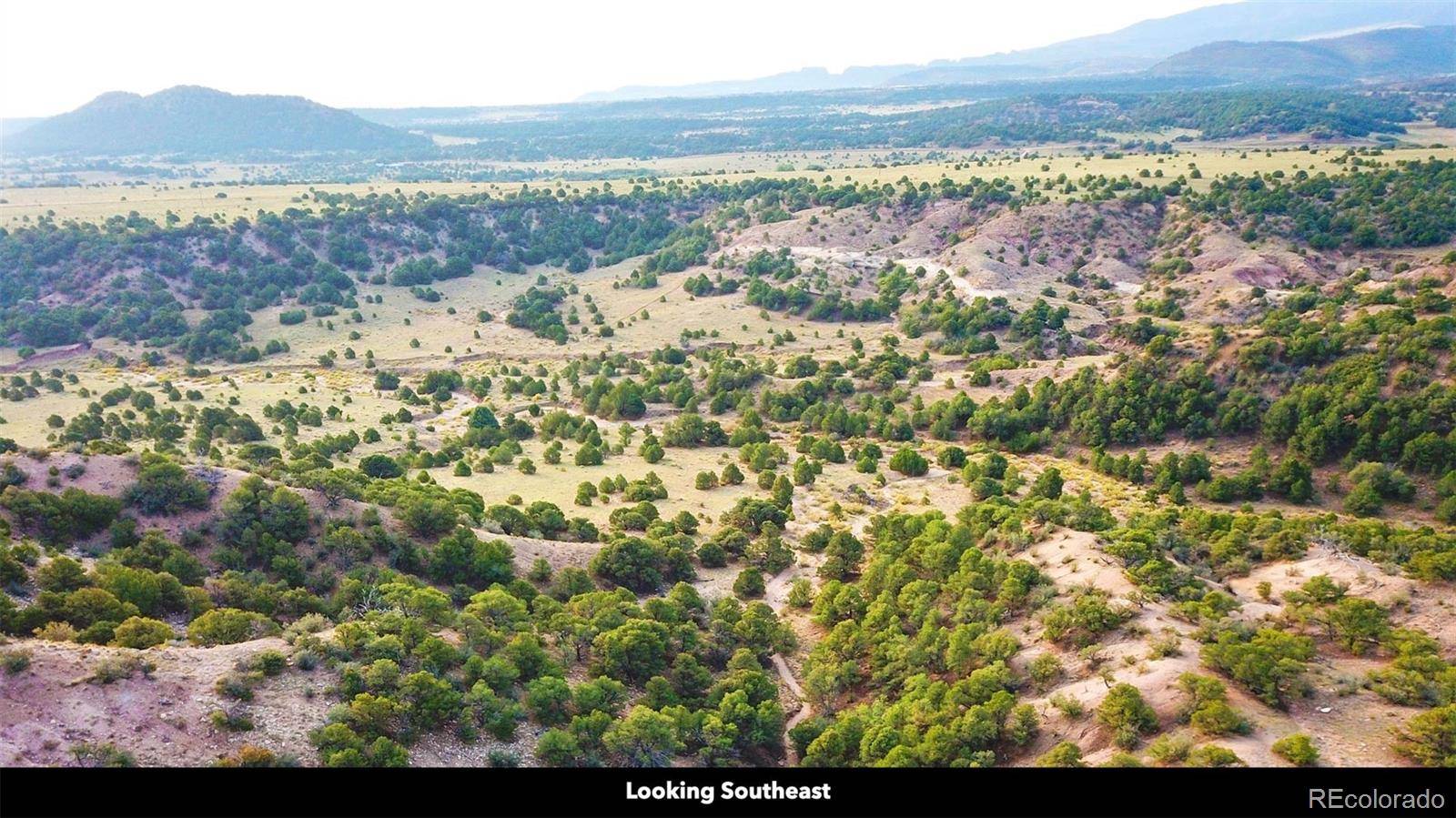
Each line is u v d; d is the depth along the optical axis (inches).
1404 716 1987.0
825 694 2632.9
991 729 2146.9
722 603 3117.6
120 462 3117.6
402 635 2284.7
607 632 2625.5
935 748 2097.7
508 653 2385.6
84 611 2177.7
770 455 5049.2
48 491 2886.3
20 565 2358.5
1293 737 1834.4
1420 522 3973.9
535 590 3056.1
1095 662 2341.3
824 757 2239.2
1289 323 5191.9
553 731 2076.8
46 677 1791.3
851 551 3592.5
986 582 2960.1
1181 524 3587.6
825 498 4542.3
